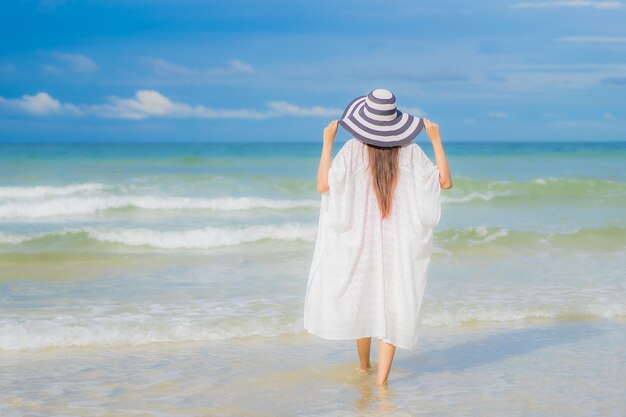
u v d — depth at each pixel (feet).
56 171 88.89
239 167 102.63
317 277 16.07
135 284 29.04
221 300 25.76
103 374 17.34
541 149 188.96
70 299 25.95
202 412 14.69
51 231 41.01
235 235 41.55
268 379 17.06
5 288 28.12
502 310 24.35
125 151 143.33
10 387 16.26
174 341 20.51
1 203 53.78
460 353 19.72
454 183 76.33
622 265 34.04
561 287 28.55
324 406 15.12
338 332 15.57
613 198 67.05
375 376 17.42
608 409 15.11
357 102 16.30
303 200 61.00
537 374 17.76
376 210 15.57
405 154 15.65
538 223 49.70
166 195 64.85
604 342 21.07
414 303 15.60
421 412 14.79
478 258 35.88
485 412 14.84
